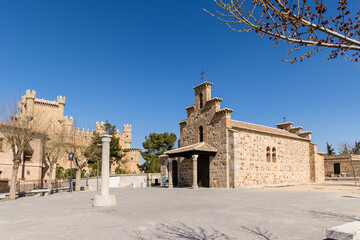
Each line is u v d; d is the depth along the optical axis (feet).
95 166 190.70
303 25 14.88
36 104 259.80
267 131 114.42
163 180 135.44
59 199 65.67
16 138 73.97
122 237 25.39
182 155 103.60
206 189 91.61
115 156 233.96
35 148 117.39
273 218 35.22
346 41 15.11
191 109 119.34
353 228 20.30
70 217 36.81
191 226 30.14
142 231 27.81
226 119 100.42
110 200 49.29
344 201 54.49
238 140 98.58
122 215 37.96
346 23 14.53
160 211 41.57
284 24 15.03
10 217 38.01
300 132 140.46
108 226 30.45
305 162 133.28
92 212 41.19
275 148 116.67
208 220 33.78
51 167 108.37
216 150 102.22
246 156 102.12
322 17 14.14
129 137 300.61
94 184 168.86
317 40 15.79
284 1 14.73
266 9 14.74
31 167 115.14
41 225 31.50
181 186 117.19
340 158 163.53
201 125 111.96
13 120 77.56
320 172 143.13
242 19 15.24
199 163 111.65
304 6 14.20
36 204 55.01
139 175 182.39
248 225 30.66
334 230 19.95
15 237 25.82
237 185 95.20
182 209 43.65
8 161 107.55
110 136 51.31
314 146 135.54
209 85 113.09
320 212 40.22
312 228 29.09
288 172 121.08
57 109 270.87
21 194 81.61
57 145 112.57
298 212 40.27
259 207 45.80
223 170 98.78
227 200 56.90
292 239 24.52
